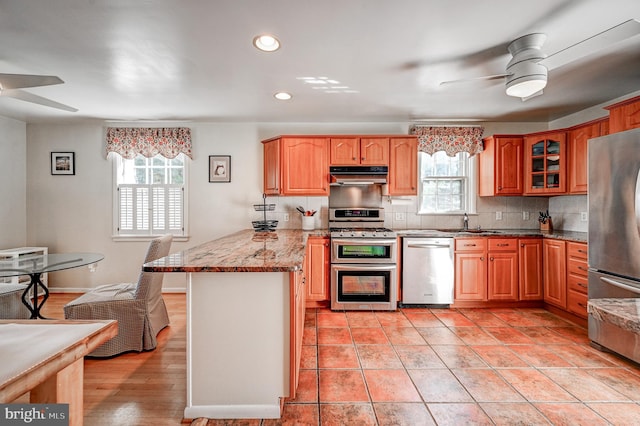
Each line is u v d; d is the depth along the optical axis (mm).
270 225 3928
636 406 1877
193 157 4293
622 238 2400
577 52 1991
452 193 4371
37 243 4266
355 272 3602
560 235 3424
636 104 2439
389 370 2297
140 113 3814
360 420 1769
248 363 1811
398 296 3715
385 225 4293
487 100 3350
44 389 782
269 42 2141
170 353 2576
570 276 3172
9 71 2570
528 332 2980
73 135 4273
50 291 4254
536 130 4219
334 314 3506
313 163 3887
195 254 2107
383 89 3023
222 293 1804
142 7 1742
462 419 1771
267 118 4051
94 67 2516
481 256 3656
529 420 1760
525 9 1760
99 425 1737
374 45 2180
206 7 1747
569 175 3520
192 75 2682
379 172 3836
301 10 1780
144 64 2469
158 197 4332
